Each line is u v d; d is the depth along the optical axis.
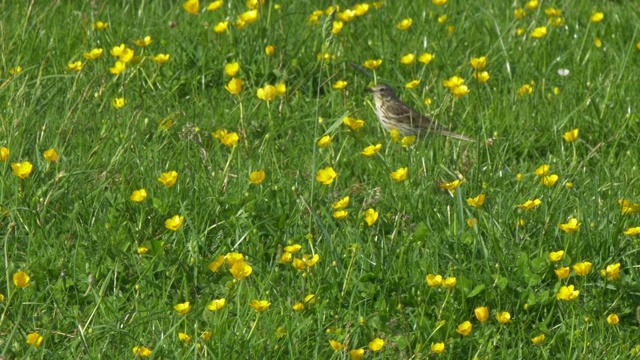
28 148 12.09
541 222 10.55
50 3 17.22
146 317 8.79
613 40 16.50
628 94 14.42
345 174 11.95
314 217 10.09
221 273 9.89
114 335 8.74
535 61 15.77
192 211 10.73
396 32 16.69
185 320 8.66
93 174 11.43
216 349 8.54
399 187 11.36
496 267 9.74
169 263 9.91
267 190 11.05
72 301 9.42
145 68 14.85
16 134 11.91
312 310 9.21
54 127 12.58
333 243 10.06
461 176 11.75
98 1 17.53
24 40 15.09
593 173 12.30
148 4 17.44
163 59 13.62
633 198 11.46
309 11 17.59
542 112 13.89
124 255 9.91
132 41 15.15
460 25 16.69
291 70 15.09
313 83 15.11
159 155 11.98
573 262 9.96
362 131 13.21
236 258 8.80
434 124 13.30
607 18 17.34
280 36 15.62
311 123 13.62
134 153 12.16
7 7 17.09
